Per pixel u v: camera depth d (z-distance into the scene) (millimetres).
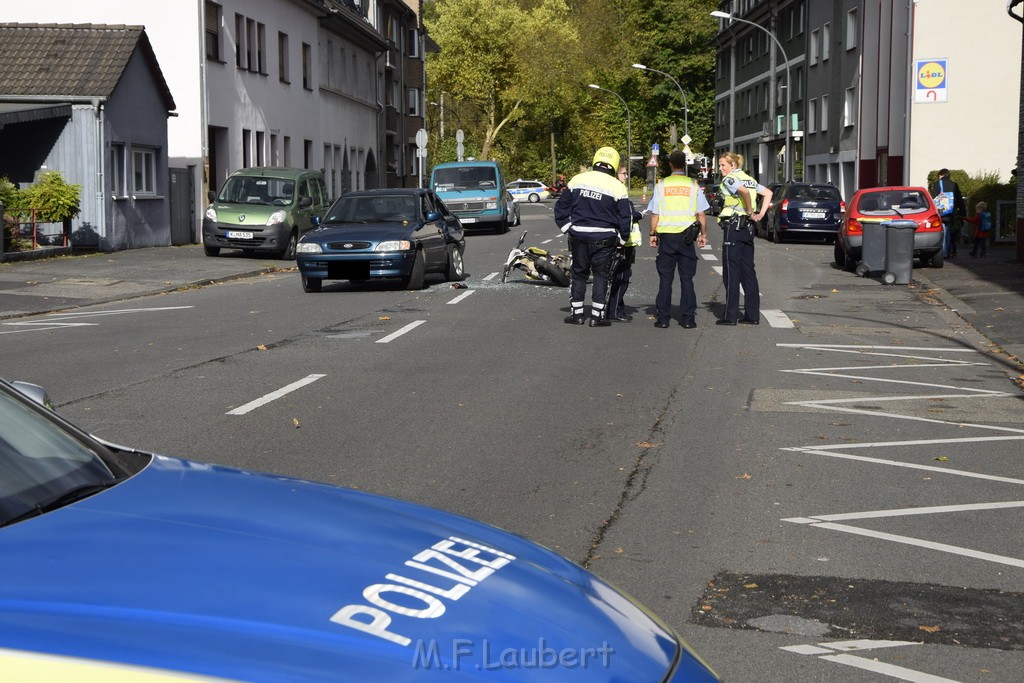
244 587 2359
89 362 12242
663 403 9938
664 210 14930
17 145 28781
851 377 11469
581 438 8500
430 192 22438
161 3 34688
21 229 26547
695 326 15188
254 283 22984
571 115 86000
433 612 2402
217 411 9414
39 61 29156
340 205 21422
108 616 2193
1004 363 12523
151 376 11234
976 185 34312
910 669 4395
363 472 7406
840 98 53562
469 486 7090
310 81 48031
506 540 3021
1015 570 5617
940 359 12773
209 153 36781
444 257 21656
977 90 41719
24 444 3080
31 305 18562
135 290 21047
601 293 15133
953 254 27359
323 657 2174
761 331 14898
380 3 61844
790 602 5137
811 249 32312
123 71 29297
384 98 63531
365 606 2365
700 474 7469
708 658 4496
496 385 10734
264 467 7500
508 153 86875
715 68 93875
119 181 30078
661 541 6027
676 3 95062
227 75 37500
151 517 2682
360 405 9711
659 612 5000
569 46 75312
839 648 4602
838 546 5973
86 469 3023
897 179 43812
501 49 72750
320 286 20719
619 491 7020
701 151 98812
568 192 15102
